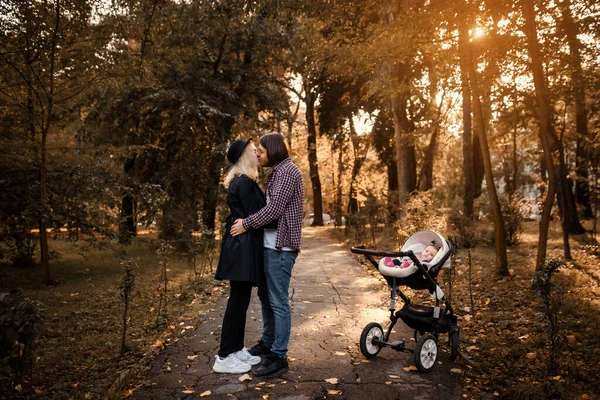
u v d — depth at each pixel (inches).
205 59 649.6
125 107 624.1
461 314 242.7
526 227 819.4
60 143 416.8
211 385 147.5
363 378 153.3
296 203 157.2
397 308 254.7
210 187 609.9
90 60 360.8
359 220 644.1
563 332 193.3
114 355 181.9
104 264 493.4
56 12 335.9
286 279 159.8
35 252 570.9
